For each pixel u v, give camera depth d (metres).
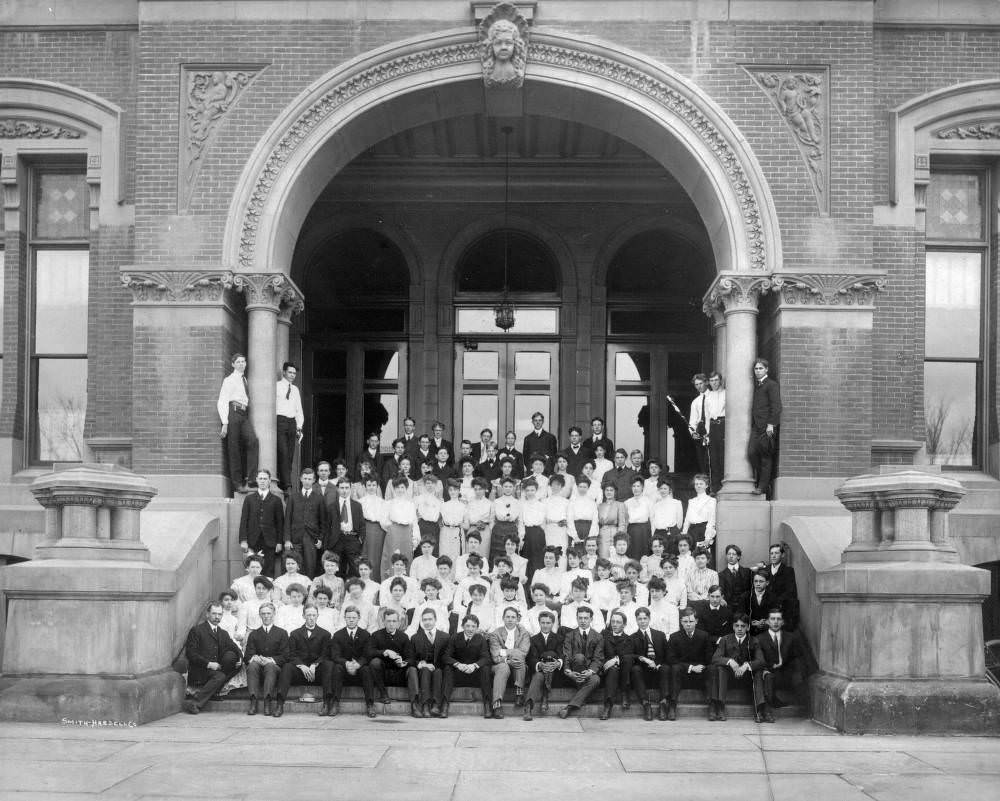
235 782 8.93
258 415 15.45
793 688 12.52
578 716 12.11
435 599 12.67
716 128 15.64
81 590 11.49
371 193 20.75
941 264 17.02
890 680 11.31
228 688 12.44
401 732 11.09
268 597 12.85
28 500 16.41
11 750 9.98
